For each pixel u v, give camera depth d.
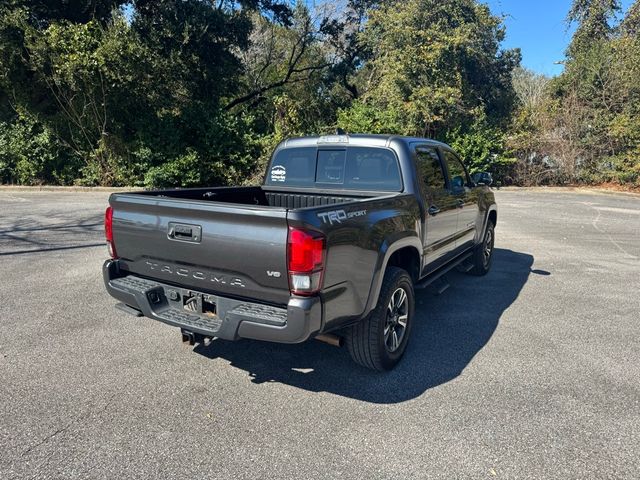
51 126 15.82
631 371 3.81
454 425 3.03
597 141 19.20
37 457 2.66
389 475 2.56
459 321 4.93
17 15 14.16
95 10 16.00
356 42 23.42
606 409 3.23
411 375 3.72
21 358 3.87
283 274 2.86
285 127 18.20
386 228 3.59
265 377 3.66
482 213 6.22
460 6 18.67
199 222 3.16
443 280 6.22
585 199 16.42
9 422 2.99
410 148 4.42
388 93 18.25
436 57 17.27
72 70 14.13
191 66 16.83
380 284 3.50
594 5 22.64
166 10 15.96
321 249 2.87
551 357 4.07
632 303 5.54
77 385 3.46
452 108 17.98
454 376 3.71
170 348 4.12
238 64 18.48
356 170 4.59
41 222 9.91
